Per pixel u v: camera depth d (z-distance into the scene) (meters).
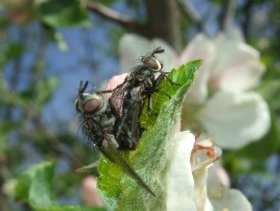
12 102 0.24
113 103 0.06
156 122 0.05
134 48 0.13
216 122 0.14
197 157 0.06
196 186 0.06
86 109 0.06
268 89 0.16
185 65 0.06
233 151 0.17
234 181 0.18
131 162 0.05
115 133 0.06
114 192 0.06
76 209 0.08
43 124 0.24
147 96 0.06
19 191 0.10
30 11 0.16
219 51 0.14
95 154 0.06
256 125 0.14
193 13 0.17
